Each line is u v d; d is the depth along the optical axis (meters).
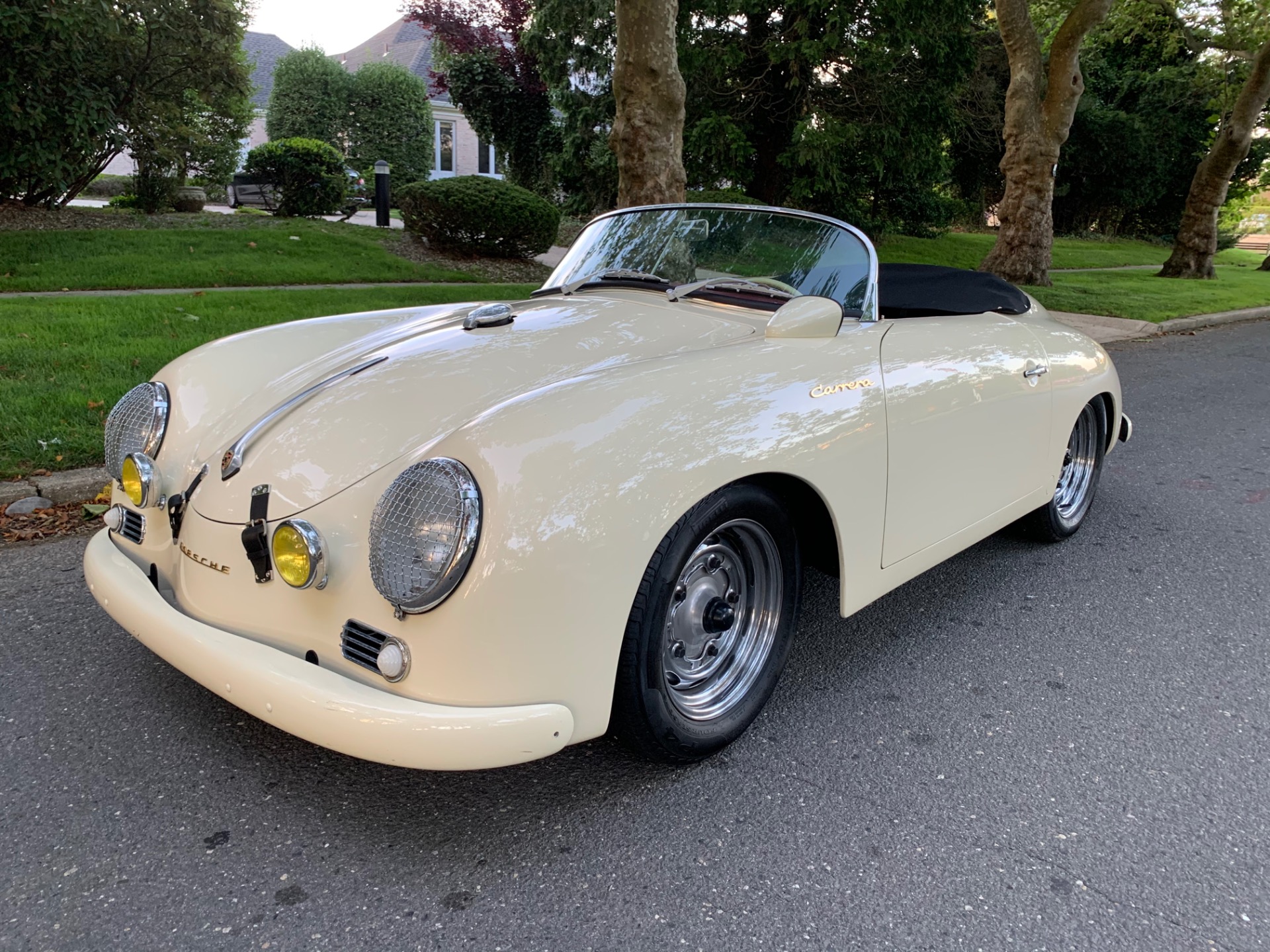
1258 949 1.79
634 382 2.06
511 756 1.76
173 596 2.25
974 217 29.38
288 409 2.29
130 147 13.06
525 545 1.74
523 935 1.77
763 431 2.13
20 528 3.70
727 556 2.34
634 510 1.86
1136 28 22.16
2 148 10.67
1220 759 2.45
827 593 3.52
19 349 5.62
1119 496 4.80
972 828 2.13
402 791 2.21
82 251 9.88
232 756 2.32
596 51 17.36
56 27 9.84
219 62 12.90
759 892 1.90
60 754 2.29
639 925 1.80
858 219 18.55
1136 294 14.98
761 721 2.58
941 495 2.80
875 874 1.97
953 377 2.77
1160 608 3.41
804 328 2.46
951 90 17.00
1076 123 28.62
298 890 1.87
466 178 12.48
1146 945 1.79
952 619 3.30
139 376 5.21
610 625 1.87
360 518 1.92
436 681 1.75
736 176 16.86
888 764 2.38
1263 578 3.73
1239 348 10.59
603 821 2.12
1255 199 51.50
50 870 1.90
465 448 1.83
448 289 9.54
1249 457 5.66
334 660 1.90
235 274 9.45
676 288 2.96
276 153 15.12
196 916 1.79
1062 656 3.02
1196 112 29.23
